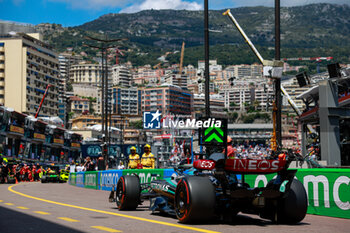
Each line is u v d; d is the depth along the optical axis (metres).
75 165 54.28
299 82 43.41
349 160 42.41
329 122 36.62
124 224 9.91
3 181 48.69
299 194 10.09
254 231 8.86
